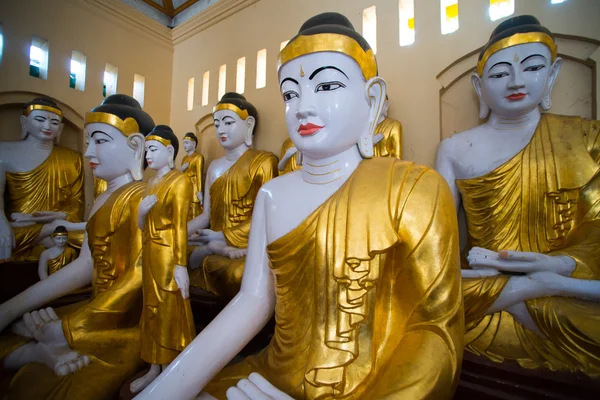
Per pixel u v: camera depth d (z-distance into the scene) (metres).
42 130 4.07
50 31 4.40
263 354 1.81
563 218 2.29
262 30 4.52
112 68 5.04
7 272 3.51
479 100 2.76
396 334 1.51
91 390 2.21
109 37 4.97
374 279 1.48
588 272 1.99
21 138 4.17
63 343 2.44
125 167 2.97
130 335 2.59
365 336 1.46
